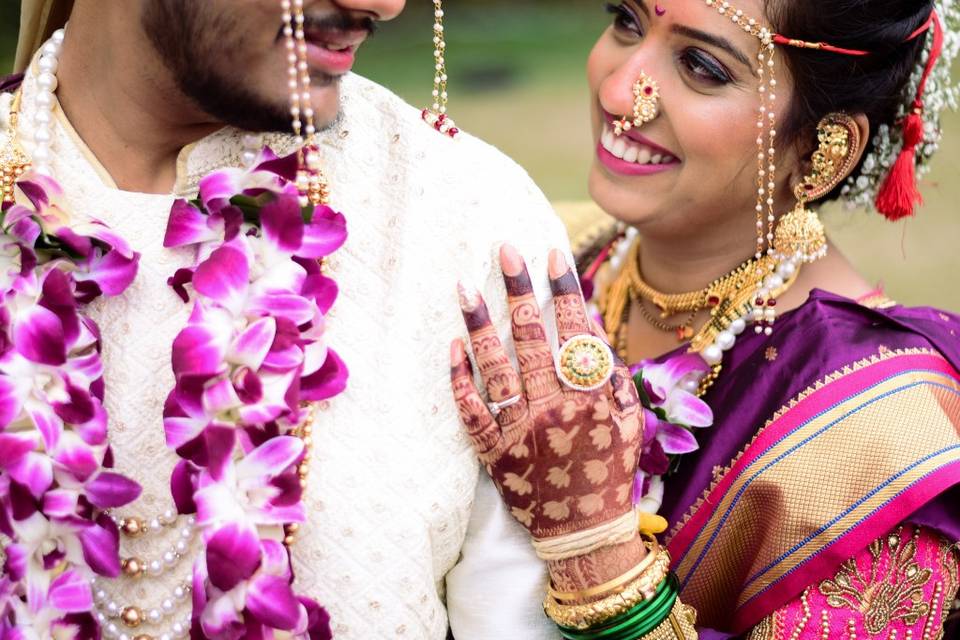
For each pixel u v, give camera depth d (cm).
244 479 103
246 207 108
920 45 155
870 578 139
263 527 104
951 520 138
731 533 149
